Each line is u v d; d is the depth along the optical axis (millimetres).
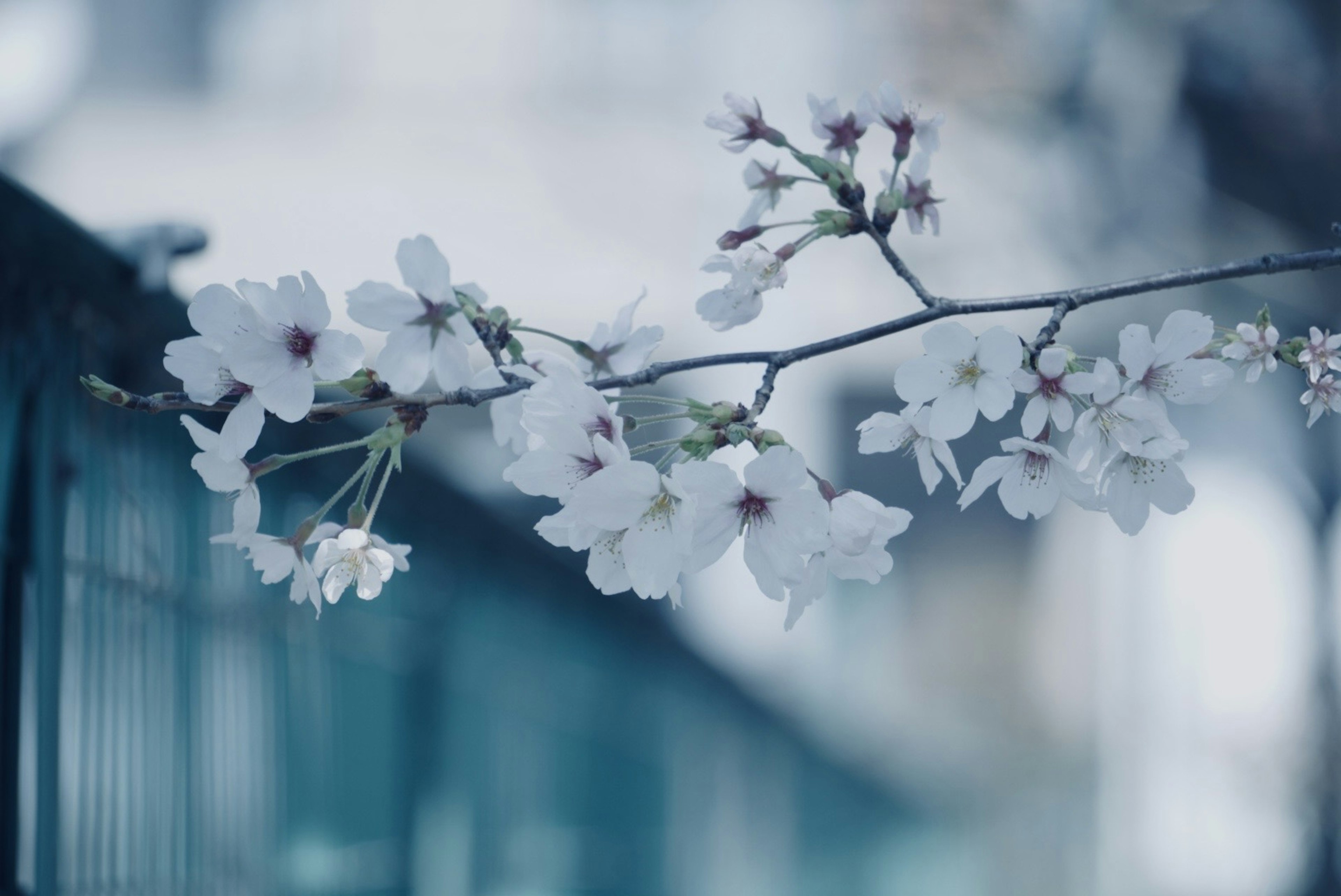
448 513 4008
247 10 13102
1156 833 10797
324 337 1185
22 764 1942
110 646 2252
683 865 6578
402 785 3934
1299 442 7160
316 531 1235
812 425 10977
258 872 2928
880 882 8484
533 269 12109
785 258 1416
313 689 3373
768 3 11688
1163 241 7129
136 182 12781
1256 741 8289
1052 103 7008
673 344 11234
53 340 2068
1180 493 1263
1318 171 6566
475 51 12750
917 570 14562
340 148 12742
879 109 1511
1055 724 12930
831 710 8336
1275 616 10906
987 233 8250
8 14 13141
